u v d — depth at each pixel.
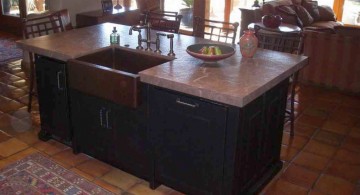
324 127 3.74
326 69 4.72
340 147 3.38
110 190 2.70
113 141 2.79
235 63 2.68
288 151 3.28
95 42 3.21
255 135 2.45
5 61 5.43
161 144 2.51
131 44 3.18
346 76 4.61
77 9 5.30
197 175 2.42
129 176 2.87
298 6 6.79
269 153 2.77
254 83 2.29
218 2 7.47
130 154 2.73
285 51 3.49
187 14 7.52
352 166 3.08
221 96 2.12
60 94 2.99
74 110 2.94
